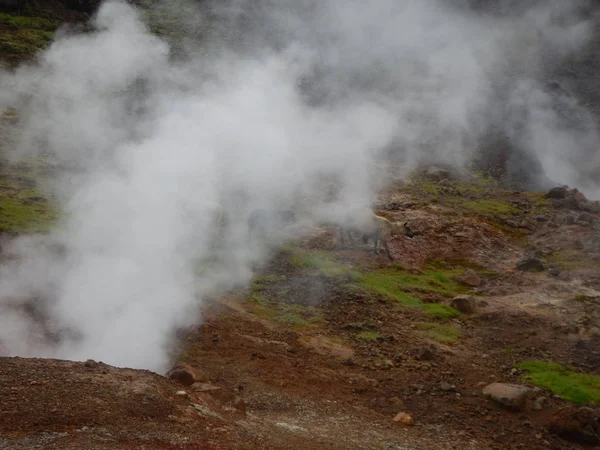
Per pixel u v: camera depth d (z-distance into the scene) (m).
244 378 8.86
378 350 10.76
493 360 10.89
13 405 5.69
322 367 9.84
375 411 8.45
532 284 15.73
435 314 12.83
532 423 8.51
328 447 6.71
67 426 5.52
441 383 9.48
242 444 6.06
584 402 9.38
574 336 12.13
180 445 5.61
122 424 5.78
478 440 7.89
